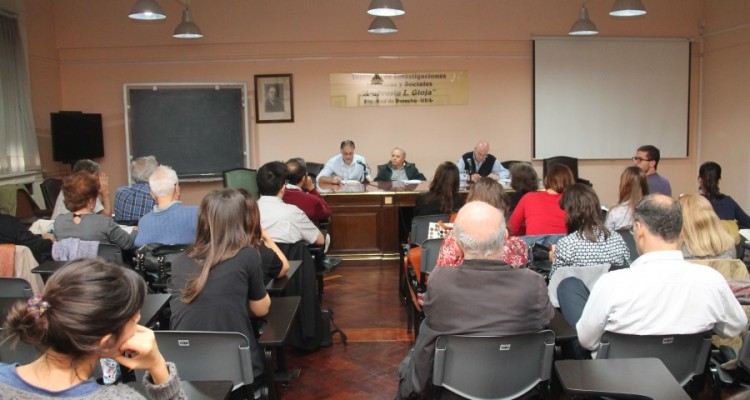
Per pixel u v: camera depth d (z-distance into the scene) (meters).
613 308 1.96
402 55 7.70
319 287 4.71
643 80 7.75
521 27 7.68
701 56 7.78
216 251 2.18
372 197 5.66
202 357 2.03
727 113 7.31
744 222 4.38
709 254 2.55
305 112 7.77
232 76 7.69
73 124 7.09
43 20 7.32
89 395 0.99
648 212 1.97
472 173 6.99
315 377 3.32
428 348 1.93
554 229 3.50
